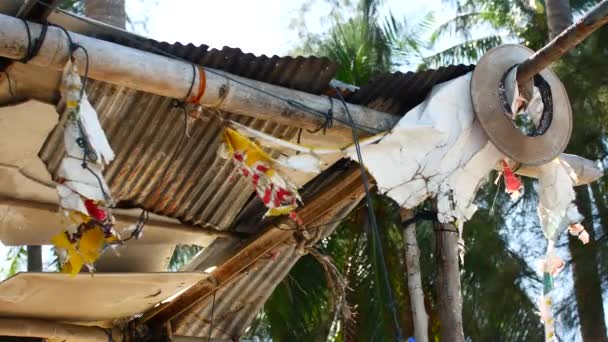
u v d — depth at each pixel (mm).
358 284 12492
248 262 7418
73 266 5910
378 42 14219
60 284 6688
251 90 6125
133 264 7551
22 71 5938
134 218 7199
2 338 7219
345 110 6520
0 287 6539
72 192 5453
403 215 7727
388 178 6484
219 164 7055
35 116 6277
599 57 15062
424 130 6555
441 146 6602
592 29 6246
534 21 15586
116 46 5637
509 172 6945
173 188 7102
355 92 6754
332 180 7109
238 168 6273
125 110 6520
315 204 7133
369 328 12383
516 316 14555
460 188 6652
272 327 12086
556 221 7199
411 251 7656
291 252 8000
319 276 12133
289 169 6984
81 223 5773
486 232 14266
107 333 7562
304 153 6355
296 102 6332
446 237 7555
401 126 6547
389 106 6941
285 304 11922
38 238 7109
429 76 6723
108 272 7270
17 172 6637
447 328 7387
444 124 6598
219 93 5984
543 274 7270
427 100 6703
